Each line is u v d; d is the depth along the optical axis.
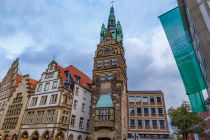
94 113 42.62
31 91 48.59
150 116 50.22
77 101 47.56
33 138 40.81
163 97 52.34
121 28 60.75
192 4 11.57
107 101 42.75
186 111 30.42
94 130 40.38
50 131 38.69
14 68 61.56
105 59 50.59
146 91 54.50
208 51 10.09
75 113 45.72
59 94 42.81
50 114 41.41
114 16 64.00
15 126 45.06
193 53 12.38
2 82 62.69
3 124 48.75
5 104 53.44
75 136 43.81
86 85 55.34
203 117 41.88
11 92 54.09
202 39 10.50
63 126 40.66
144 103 52.31
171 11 13.21
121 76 47.09
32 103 46.34
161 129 47.97
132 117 50.69
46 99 44.44
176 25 12.82
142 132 48.19
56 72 47.12
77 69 59.09
